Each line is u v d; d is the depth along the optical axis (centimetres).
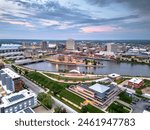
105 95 9488
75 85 12862
